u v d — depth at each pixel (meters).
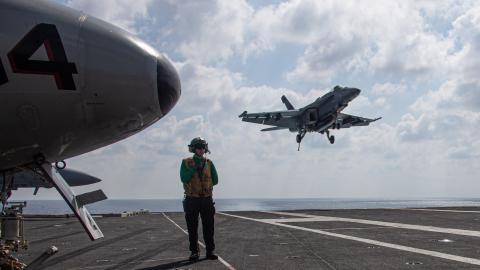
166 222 18.81
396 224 14.80
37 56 5.45
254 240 11.00
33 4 5.68
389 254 8.37
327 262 7.64
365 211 23.17
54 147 5.97
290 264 7.52
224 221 17.47
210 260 8.10
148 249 9.94
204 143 8.29
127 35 6.11
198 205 8.20
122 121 6.03
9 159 5.87
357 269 6.96
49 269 7.49
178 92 6.36
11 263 5.64
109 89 5.76
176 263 7.86
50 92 5.51
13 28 5.42
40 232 14.86
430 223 14.98
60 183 5.97
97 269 7.44
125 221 19.53
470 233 11.81
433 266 7.07
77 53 5.64
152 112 6.16
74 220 22.89
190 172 8.14
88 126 5.89
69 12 5.91
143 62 5.95
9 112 5.41
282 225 15.13
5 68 5.31
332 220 17.08
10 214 5.86
